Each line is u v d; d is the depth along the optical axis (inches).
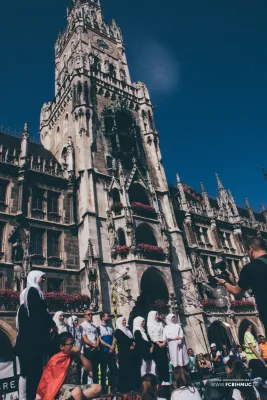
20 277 796.6
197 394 226.5
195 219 1405.0
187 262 1120.8
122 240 1047.6
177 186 1494.8
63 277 902.4
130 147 1278.3
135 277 909.8
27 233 880.9
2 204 912.3
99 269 898.1
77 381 392.5
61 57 1758.1
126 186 1096.8
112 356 420.8
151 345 325.4
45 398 199.0
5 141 1170.0
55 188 1050.1
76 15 1724.9
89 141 1148.5
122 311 856.9
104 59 1617.9
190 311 1043.9
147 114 1444.4
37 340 229.9
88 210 984.3
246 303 1250.6
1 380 273.0
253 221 1702.8
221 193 1664.6
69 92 1338.6
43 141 1481.3
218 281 215.2
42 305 240.8
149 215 1112.8
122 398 244.5
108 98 1374.3
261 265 181.0
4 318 722.2
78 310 842.2
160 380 330.0
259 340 474.6
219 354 677.9
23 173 981.8
